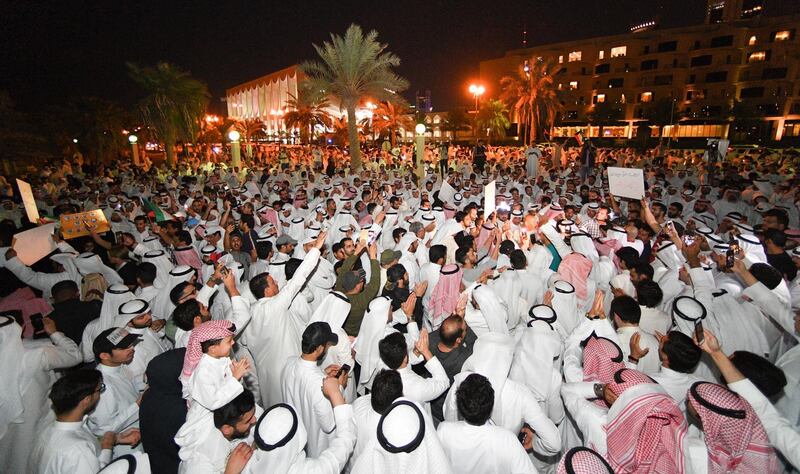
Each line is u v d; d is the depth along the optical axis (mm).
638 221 6633
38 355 3158
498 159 27484
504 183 14547
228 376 2559
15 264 4914
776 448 2279
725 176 13773
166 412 2838
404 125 46500
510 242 5348
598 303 3490
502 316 3834
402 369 2854
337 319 3699
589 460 2018
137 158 27234
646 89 60375
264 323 3768
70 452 2357
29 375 3076
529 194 11883
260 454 2176
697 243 4227
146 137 31141
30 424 3064
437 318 4637
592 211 8195
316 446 2916
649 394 2172
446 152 19391
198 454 2439
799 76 51438
